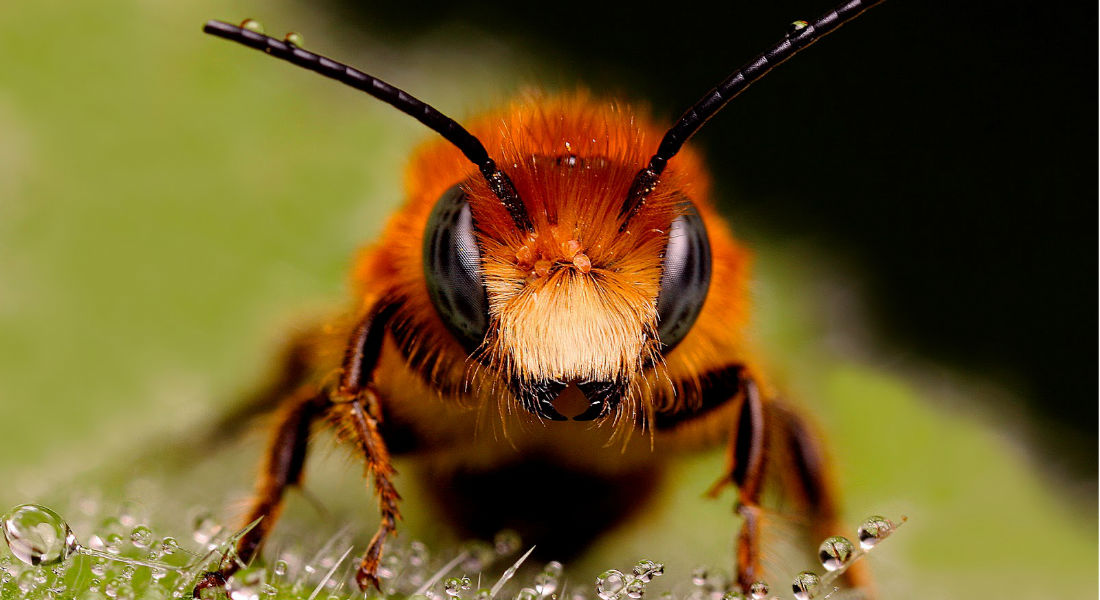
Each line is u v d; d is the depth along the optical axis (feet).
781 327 0.18
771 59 0.15
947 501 0.17
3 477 0.17
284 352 0.16
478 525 0.15
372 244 0.15
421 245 0.15
